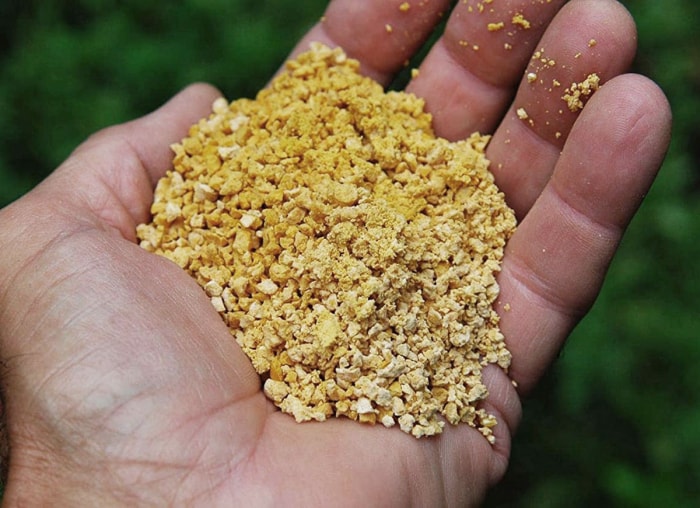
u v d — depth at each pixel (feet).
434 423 0.64
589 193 0.66
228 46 1.00
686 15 1.00
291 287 0.68
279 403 0.64
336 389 0.64
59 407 0.58
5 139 0.99
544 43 0.69
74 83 1.00
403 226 0.68
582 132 0.66
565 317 0.71
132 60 0.99
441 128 0.78
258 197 0.70
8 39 1.07
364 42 0.80
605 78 0.68
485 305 0.70
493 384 0.70
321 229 0.68
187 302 0.66
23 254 0.63
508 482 0.92
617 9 0.67
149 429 0.58
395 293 0.67
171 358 0.60
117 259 0.64
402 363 0.65
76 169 0.71
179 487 0.58
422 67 0.78
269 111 0.75
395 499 0.61
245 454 0.60
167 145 0.75
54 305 0.61
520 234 0.71
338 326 0.65
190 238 0.71
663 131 0.64
